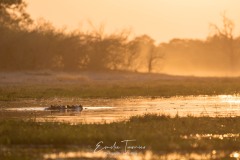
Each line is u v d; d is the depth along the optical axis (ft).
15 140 259.80
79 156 235.61
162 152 243.19
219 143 258.16
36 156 233.96
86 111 409.90
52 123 310.86
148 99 529.86
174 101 510.17
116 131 273.75
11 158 229.45
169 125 304.91
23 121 320.09
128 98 540.52
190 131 290.76
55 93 579.07
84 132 272.31
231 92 632.38
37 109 425.28
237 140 264.72
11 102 490.08
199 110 424.05
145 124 305.73
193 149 248.32
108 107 443.73
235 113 401.08
